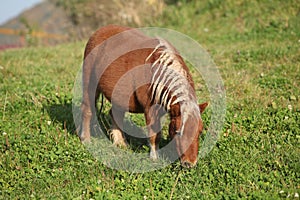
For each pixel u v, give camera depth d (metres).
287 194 7.35
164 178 8.07
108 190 7.73
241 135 9.40
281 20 18.05
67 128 10.35
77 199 7.55
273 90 11.85
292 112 10.35
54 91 12.39
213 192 7.67
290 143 9.00
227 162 8.38
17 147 9.41
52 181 8.23
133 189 7.91
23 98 11.88
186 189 7.72
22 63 16.17
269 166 8.32
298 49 14.86
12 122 10.62
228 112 10.43
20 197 7.82
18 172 8.53
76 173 8.41
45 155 9.00
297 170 8.04
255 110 10.52
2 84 13.54
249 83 12.33
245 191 7.56
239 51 15.09
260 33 17.67
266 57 14.48
